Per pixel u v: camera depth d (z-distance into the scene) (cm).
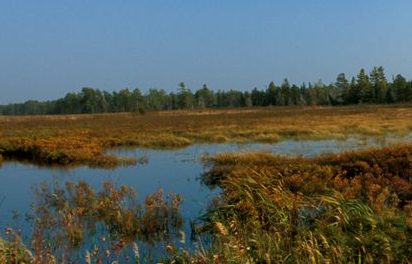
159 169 1747
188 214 1010
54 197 1146
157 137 2841
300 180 1098
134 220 911
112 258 721
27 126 4069
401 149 1316
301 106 9525
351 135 2786
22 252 670
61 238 766
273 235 706
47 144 2248
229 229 748
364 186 1038
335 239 649
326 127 3250
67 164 1920
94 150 2139
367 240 625
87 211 1003
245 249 620
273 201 852
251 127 3456
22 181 1529
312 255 575
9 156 2216
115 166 1848
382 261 572
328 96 11144
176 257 668
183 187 1358
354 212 746
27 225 936
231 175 1323
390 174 1139
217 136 2861
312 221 782
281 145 2417
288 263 600
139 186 1400
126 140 2725
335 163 1355
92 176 1609
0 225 936
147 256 728
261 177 1090
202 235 841
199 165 1827
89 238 839
